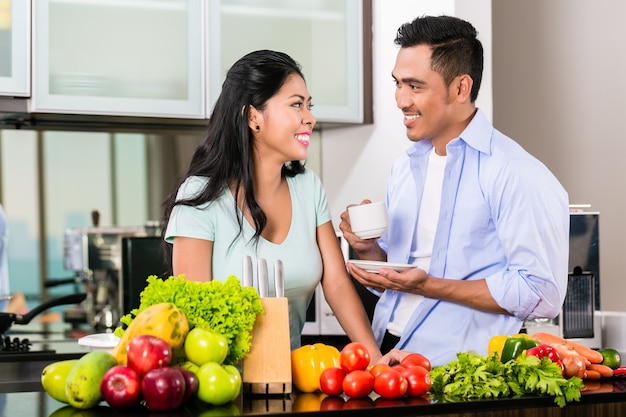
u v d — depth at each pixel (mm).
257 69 2287
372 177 3824
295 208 2406
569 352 2096
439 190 2709
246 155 2299
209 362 1788
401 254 2775
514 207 2516
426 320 2678
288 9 3730
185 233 2277
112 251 4957
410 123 2609
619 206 4117
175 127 3893
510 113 4285
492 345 2191
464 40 2551
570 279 3373
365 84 3832
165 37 3568
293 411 1735
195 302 1845
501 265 2615
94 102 3477
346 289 2459
